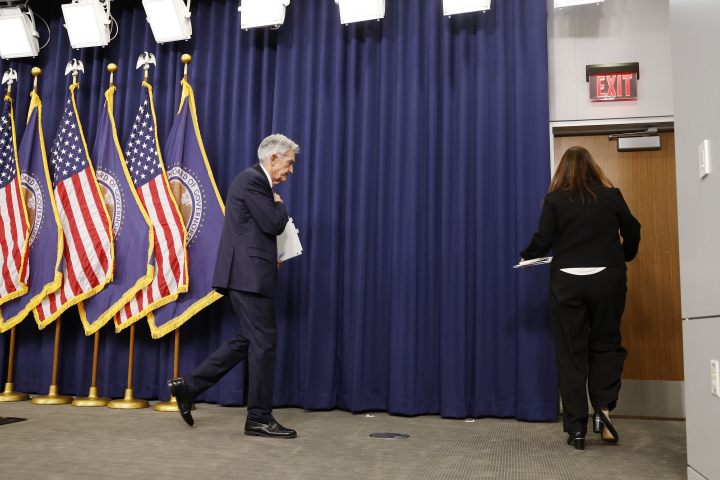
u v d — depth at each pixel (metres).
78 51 3.79
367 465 1.90
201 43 3.62
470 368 3.01
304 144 3.34
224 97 3.49
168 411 3.01
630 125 3.15
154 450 2.07
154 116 3.41
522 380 2.87
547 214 2.38
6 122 3.61
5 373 3.58
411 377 2.97
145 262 3.21
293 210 3.31
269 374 2.40
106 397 3.33
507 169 3.07
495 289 3.01
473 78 3.19
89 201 3.34
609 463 1.96
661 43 3.14
